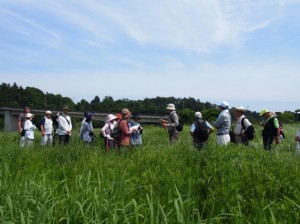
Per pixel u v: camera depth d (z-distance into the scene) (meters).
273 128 11.43
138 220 4.31
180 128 13.70
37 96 143.38
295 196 4.79
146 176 6.32
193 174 6.50
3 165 6.99
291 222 4.08
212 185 5.72
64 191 5.65
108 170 6.79
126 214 4.32
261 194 4.92
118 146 11.18
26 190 5.00
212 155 7.96
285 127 28.55
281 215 4.36
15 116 85.56
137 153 8.84
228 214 4.32
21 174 6.44
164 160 7.65
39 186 5.30
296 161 6.98
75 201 4.53
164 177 5.99
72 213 4.36
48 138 14.59
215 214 4.64
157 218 4.01
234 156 7.84
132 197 5.34
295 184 5.43
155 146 10.35
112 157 8.69
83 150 9.66
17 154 9.40
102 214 4.32
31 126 14.34
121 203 4.70
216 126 11.57
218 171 6.36
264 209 4.21
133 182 6.19
